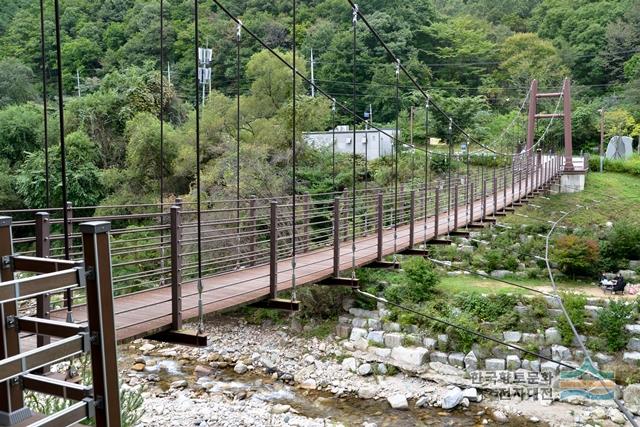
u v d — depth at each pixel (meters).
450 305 10.12
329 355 9.72
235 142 14.41
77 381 3.17
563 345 9.35
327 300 10.80
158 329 3.64
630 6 35.75
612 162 23.14
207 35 20.28
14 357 1.58
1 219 1.91
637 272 12.78
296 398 8.12
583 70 34.84
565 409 8.16
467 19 37.00
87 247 1.79
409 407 8.01
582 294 10.48
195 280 5.36
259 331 10.70
